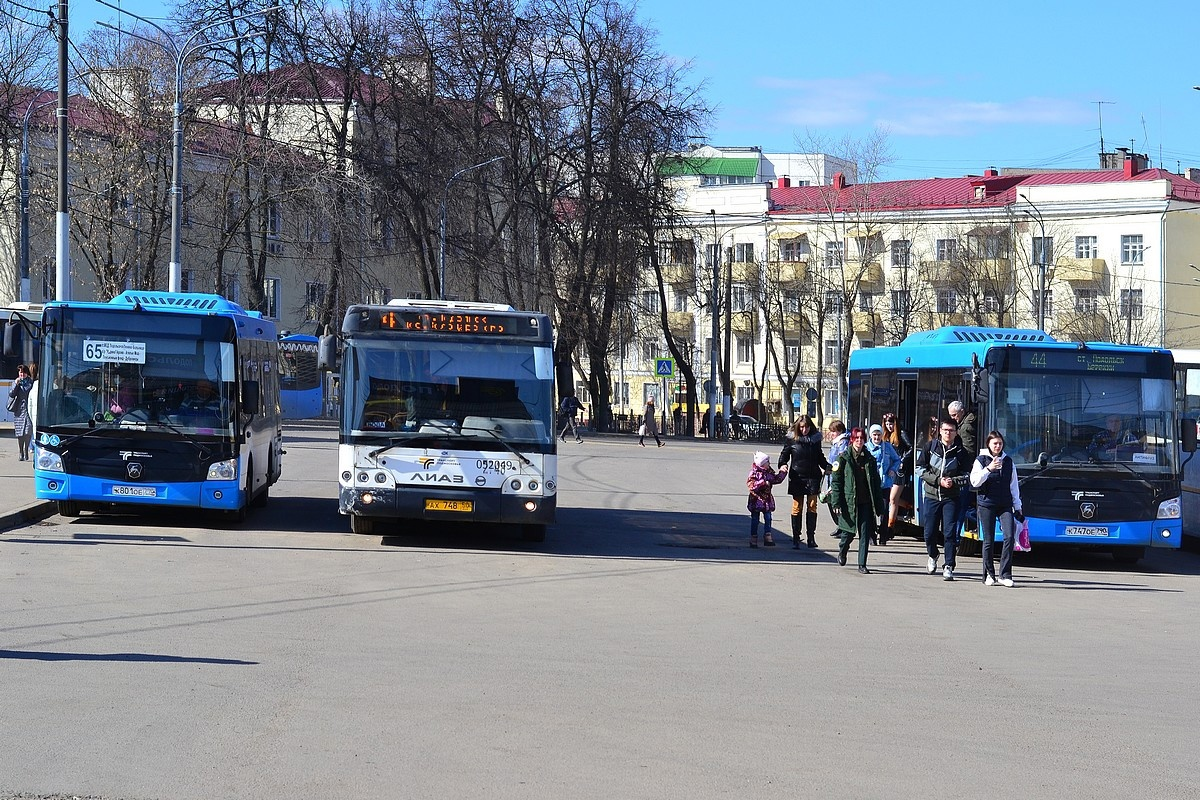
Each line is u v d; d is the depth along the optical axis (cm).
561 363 1825
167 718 797
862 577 1731
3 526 1795
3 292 5231
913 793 696
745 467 4041
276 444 2347
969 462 1762
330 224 4719
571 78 5656
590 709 867
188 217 5025
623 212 5600
